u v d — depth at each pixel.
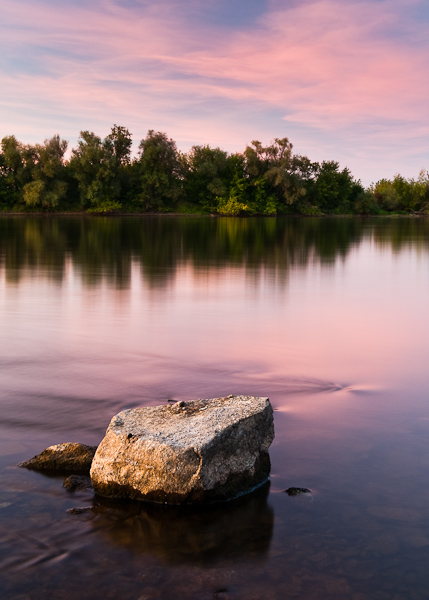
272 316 11.85
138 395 6.55
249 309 12.66
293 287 16.41
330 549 3.75
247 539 3.88
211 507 4.33
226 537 3.91
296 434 5.51
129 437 4.53
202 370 7.66
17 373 7.41
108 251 27.39
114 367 7.74
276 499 4.39
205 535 3.93
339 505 4.27
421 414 6.09
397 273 20.62
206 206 92.75
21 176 80.38
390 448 5.21
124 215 83.44
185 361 8.11
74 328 10.35
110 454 4.54
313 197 100.25
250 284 16.81
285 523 4.07
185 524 4.08
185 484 4.32
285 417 5.96
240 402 5.11
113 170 83.38
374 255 28.45
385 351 8.91
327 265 23.05
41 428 5.54
